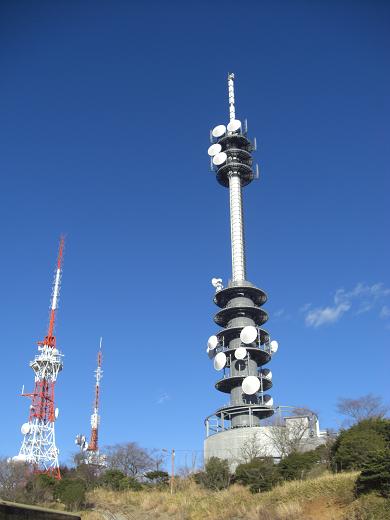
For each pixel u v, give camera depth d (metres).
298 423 71.94
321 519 38.81
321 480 45.41
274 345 85.00
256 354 84.25
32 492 61.53
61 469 84.00
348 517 37.06
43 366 91.19
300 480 50.12
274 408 77.75
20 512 14.05
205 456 79.12
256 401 81.19
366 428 52.59
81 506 60.38
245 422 78.25
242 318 85.81
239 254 90.00
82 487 62.25
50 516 15.45
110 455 98.00
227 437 75.56
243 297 87.12
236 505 49.03
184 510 53.44
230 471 68.25
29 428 85.62
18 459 74.50
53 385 90.38
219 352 85.31
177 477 75.69
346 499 39.91
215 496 55.09
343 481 43.06
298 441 67.94
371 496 37.84
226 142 99.00
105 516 55.53
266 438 72.31
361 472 39.84
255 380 78.06
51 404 88.62
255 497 49.22
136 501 62.16
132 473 93.31
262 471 56.84
